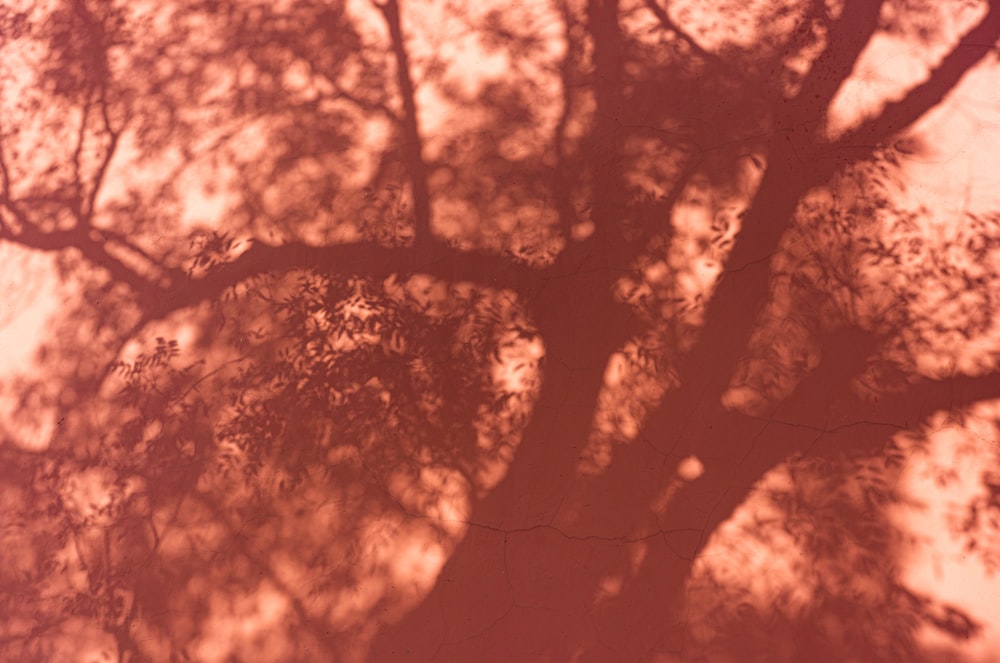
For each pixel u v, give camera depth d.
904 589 3.86
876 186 4.25
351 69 4.66
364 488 4.20
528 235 4.38
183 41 4.83
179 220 4.61
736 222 4.28
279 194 4.55
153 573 4.23
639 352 4.20
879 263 4.17
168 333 4.48
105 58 4.87
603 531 4.06
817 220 4.24
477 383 4.25
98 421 4.44
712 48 4.48
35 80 4.91
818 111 4.35
